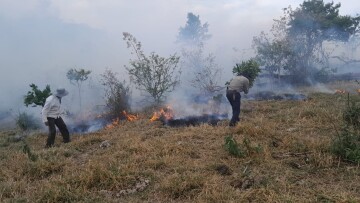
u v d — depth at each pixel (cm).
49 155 719
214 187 495
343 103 1084
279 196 458
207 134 802
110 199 495
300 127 826
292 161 594
